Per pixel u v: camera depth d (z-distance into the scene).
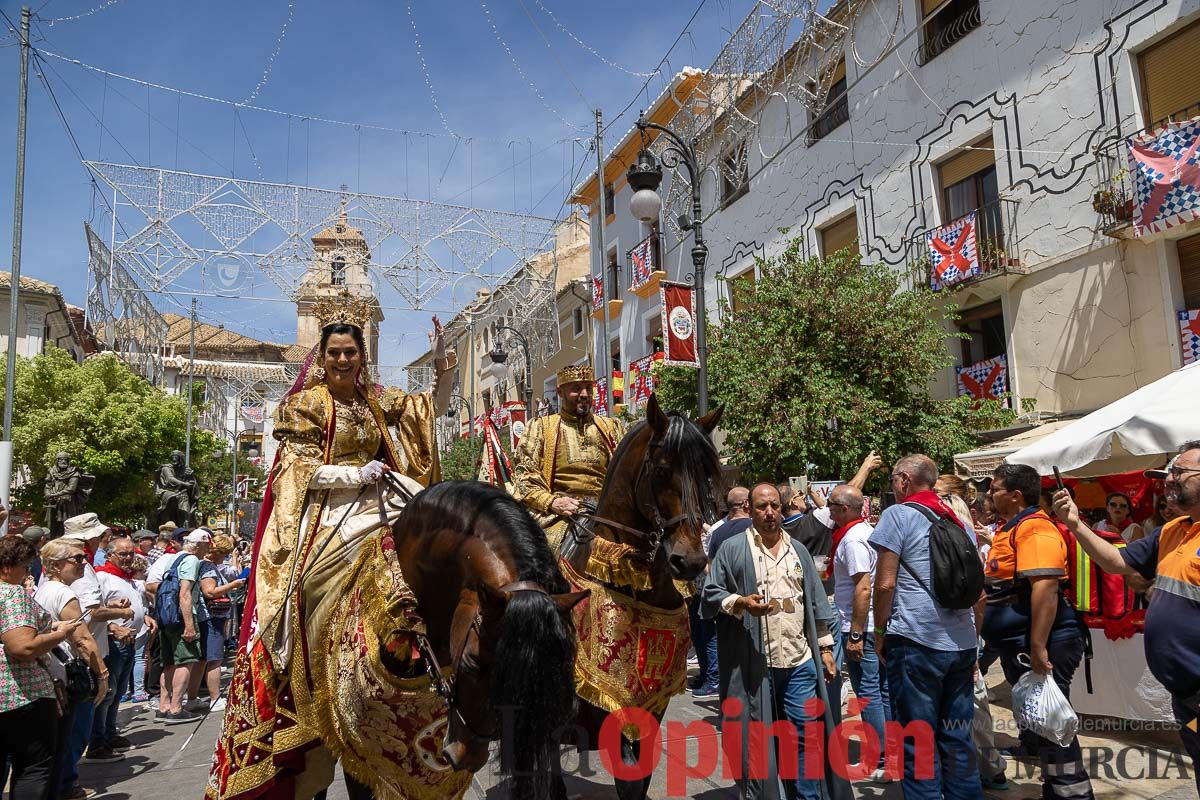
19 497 23.12
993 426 12.72
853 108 16.36
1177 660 3.69
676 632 4.25
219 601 9.06
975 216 13.21
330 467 3.38
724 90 19.58
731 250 20.31
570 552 4.58
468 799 4.60
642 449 4.23
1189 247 10.77
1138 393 7.11
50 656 4.87
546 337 31.52
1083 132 11.88
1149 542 4.11
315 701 2.96
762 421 12.98
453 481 3.04
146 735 7.87
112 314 24.39
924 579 4.29
